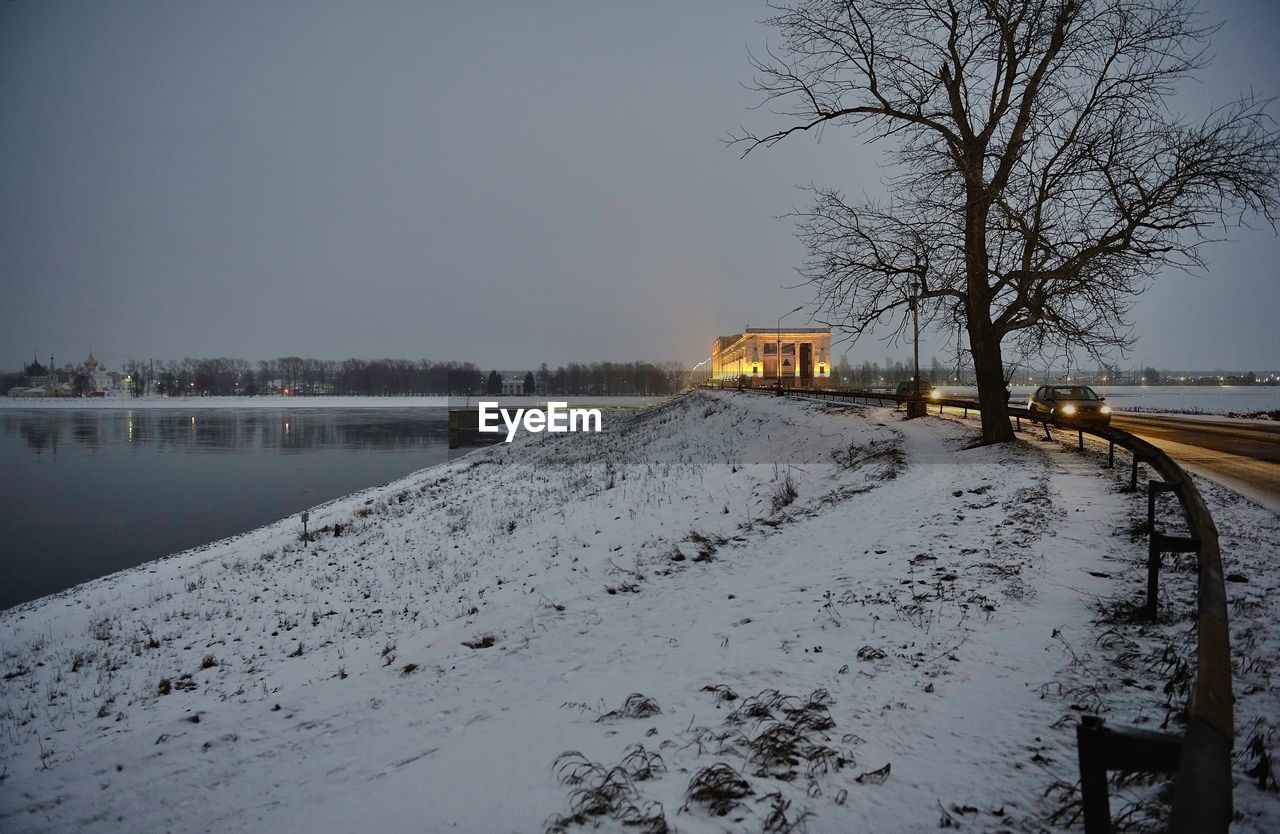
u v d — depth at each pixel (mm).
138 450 66312
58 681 12836
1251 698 4750
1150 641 5855
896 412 31656
